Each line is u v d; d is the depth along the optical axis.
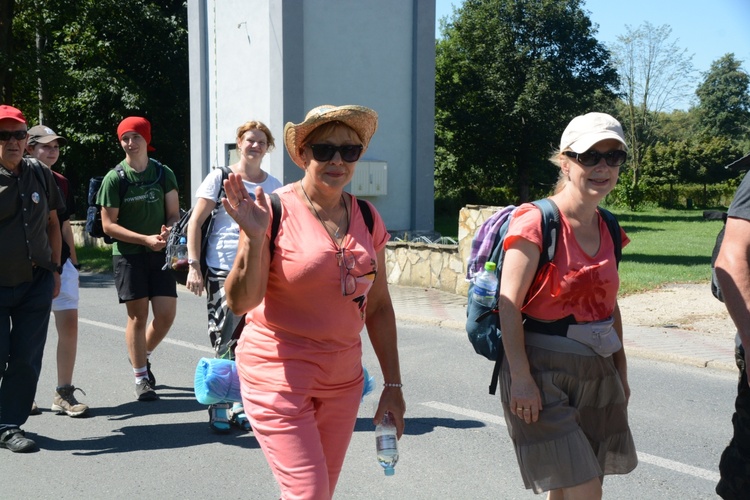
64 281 6.05
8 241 5.09
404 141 17.62
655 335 9.10
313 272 2.91
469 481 4.71
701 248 20.80
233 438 5.54
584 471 3.08
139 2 27.98
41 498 4.46
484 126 41.97
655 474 4.85
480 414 6.11
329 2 16.58
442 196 46.50
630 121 57.19
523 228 3.16
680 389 6.96
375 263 3.06
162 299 6.44
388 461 3.23
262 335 2.99
